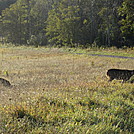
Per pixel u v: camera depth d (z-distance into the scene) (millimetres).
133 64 17906
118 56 25797
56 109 5730
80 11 55156
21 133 4488
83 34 54125
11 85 10117
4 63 21484
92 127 4723
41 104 6113
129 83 9047
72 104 6016
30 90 8367
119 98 6480
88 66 16953
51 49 37812
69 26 51469
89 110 5629
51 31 57594
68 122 4965
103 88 7812
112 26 48250
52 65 18500
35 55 29547
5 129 4672
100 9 51094
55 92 7445
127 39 47562
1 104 6383
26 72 14781
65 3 54094
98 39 50188
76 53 30641
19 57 27578
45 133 4492
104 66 16734
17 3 68875
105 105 5910
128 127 4844
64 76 12023
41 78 11844
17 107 5727
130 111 5531
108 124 4824
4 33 69688
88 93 7098
